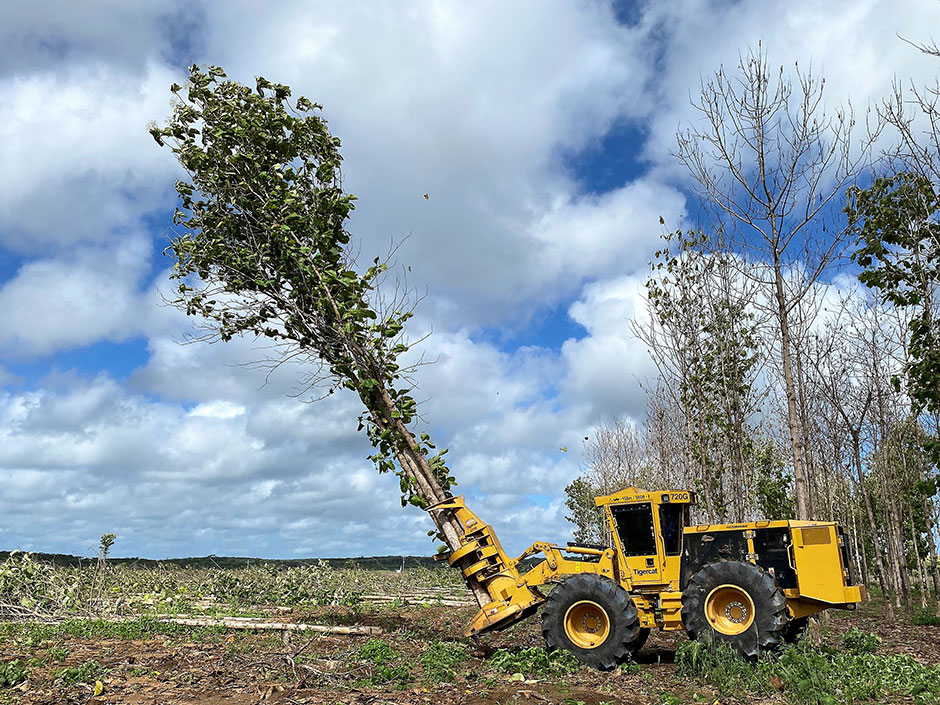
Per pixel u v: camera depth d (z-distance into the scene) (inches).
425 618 593.3
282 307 483.2
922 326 538.0
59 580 594.6
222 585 743.7
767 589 374.3
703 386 626.8
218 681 327.0
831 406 702.5
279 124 487.5
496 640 477.4
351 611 618.8
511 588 425.7
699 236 634.2
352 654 386.6
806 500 471.2
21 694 301.7
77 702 291.3
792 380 487.8
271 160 491.8
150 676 337.4
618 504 435.5
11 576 558.3
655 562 420.5
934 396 543.8
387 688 318.7
